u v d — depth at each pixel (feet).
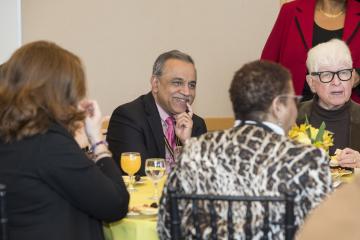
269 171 7.47
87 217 8.82
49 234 8.33
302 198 7.39
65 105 8.63
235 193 7.57
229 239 7.53
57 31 20.18
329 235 3.79
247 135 7.79
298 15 18.71
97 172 8.64
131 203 10.26
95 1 21.09
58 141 8.42
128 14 22.13
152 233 9.00
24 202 8.41
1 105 8.53
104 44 21.49
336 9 18.34
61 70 8.64
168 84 13.61
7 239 8.36
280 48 19.26
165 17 23.35
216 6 25.07
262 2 26.66
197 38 24.58
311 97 18.38
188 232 7.99
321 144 11.76
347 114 14.23
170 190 7.74
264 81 7.99
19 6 17.63
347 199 3.98
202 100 25.13
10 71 8.69
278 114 8.05
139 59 22.67
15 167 8.41
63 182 8.38
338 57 13.74
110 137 14.01
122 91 22.22
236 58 26.11
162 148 13.70
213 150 7.82
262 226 7.50
